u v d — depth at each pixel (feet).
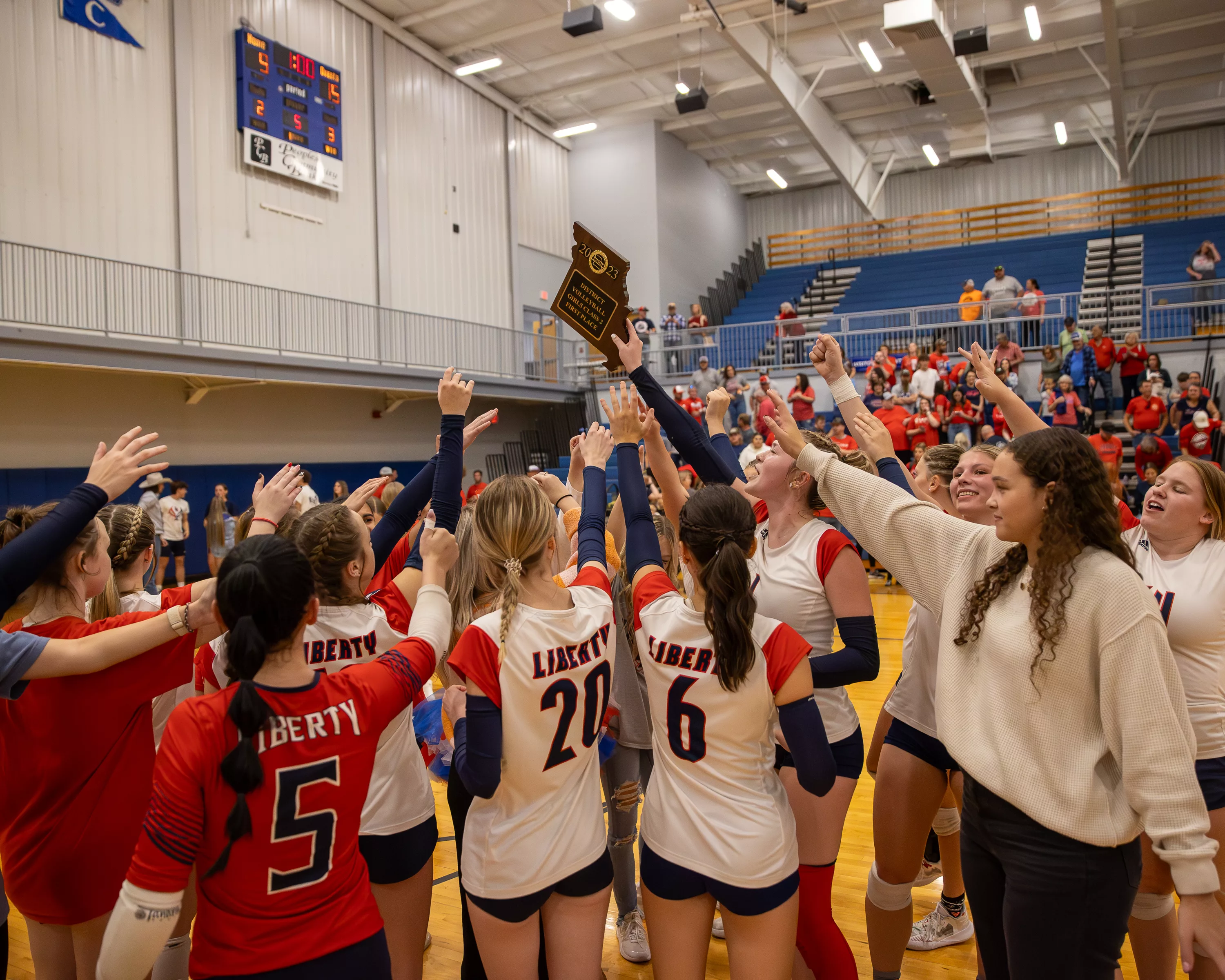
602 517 7.21
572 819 6.22
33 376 36.52
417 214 54.90
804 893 7.18
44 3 36.04
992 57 56.03
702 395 53.01
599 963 6.39
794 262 84.38
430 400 57.52
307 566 5.09
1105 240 66.69
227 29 43.21
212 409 43.96
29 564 5.71
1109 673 4.95
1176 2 49.88
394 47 53.42
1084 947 5.15
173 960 7.72
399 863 7.09
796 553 7.44
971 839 5.87
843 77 59.82
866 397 44.42
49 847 6.21
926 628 7.84
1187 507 7.39
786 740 6.00
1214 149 70.28
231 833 4.63
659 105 64.59
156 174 40.01
